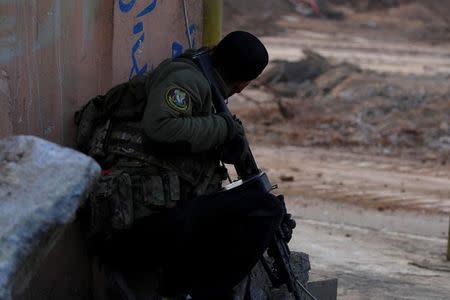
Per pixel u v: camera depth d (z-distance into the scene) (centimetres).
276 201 1079
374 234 2928
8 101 1054
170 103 1022
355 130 5188
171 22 1353
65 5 1143
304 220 3141
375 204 3628
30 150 831
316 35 11288
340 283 1862
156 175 1049
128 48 1265
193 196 1077
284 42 10438
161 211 1049
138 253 1069
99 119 1112
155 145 1050
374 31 11988
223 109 1091
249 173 1116
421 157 4634
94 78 1202
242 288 1180
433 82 6675
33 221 793
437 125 5178
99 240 1080
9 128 1052
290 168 4278
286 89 6278
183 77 1045
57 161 822
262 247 1068
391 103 5703
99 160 1084
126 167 1059
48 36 1117
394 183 4047
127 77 1268
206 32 1427
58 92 1137
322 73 6725
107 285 1164
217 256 1065
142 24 1290
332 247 2506
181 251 1049
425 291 1877
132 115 1067
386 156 4662
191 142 1031
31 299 1099
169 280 1073
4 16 1052
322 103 5862
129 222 1027
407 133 5084
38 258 822
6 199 805
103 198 1026
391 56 9562
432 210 3584
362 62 8700
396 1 13625
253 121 5497
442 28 12012
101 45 1211
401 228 3166
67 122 1152
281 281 1158
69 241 1159
